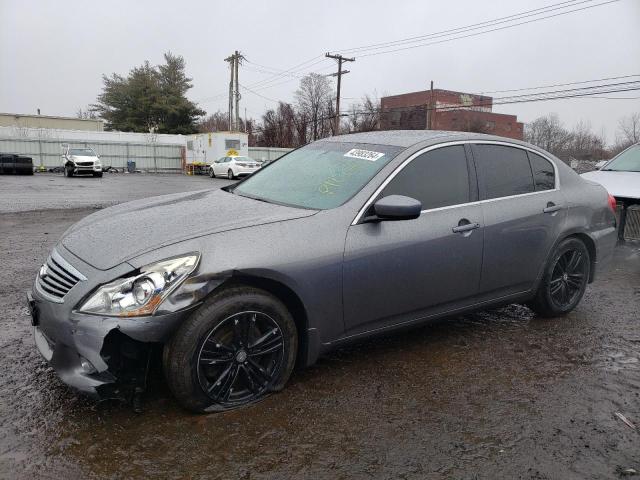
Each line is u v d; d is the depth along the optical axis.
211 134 36.66
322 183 3.61
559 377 3.47
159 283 2.61
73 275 2.76
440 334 4.18
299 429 2.76
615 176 7.50
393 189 3.45
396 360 3.66
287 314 3.02
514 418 2.95
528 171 4.27
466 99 71.94
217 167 32.47
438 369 3.54
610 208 4.85
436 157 3.74
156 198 4.09
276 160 4.46
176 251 2.72
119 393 2.72
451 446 2.67
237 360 2.88
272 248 2.91
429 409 3.02
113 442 2.59
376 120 54.81
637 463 2.56
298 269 2.96
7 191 18.53
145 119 61.12
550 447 2.68
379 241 3.27
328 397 3.11
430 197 3.61
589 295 5.38
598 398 3.20
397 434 2.76
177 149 44.53
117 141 42.97
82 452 2.51
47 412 2.84
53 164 39.72
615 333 4.31
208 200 3.71
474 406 3.07
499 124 74.56
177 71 63.75
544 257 4.26
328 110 55.16
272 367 3.03
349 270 3.16
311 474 2.41
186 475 2.37
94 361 2.58
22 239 7.97
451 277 3.65
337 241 3.13
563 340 4.12
